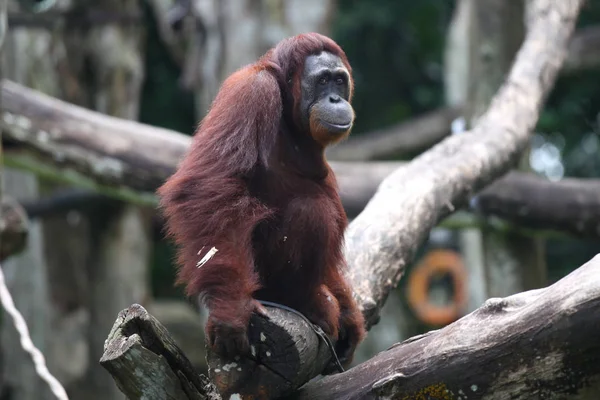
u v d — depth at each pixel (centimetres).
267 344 566
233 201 596
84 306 1998
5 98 1263
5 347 2047
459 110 2195
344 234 725
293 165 686
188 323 2530
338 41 2948
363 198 1241
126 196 1291
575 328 492
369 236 789
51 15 1812
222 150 611
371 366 570
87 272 1967
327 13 1850
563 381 505
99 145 1253
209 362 575
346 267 725
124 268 1936
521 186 1312
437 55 3059
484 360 521
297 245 634
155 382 513
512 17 1538
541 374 508
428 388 535
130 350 505
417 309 2422
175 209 606
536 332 504
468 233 2108
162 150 1248
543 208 1308
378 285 755
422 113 3102
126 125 1280
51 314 1989
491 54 1538
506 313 531
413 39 3011
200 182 605
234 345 559
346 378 575
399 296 2830
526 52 1151
